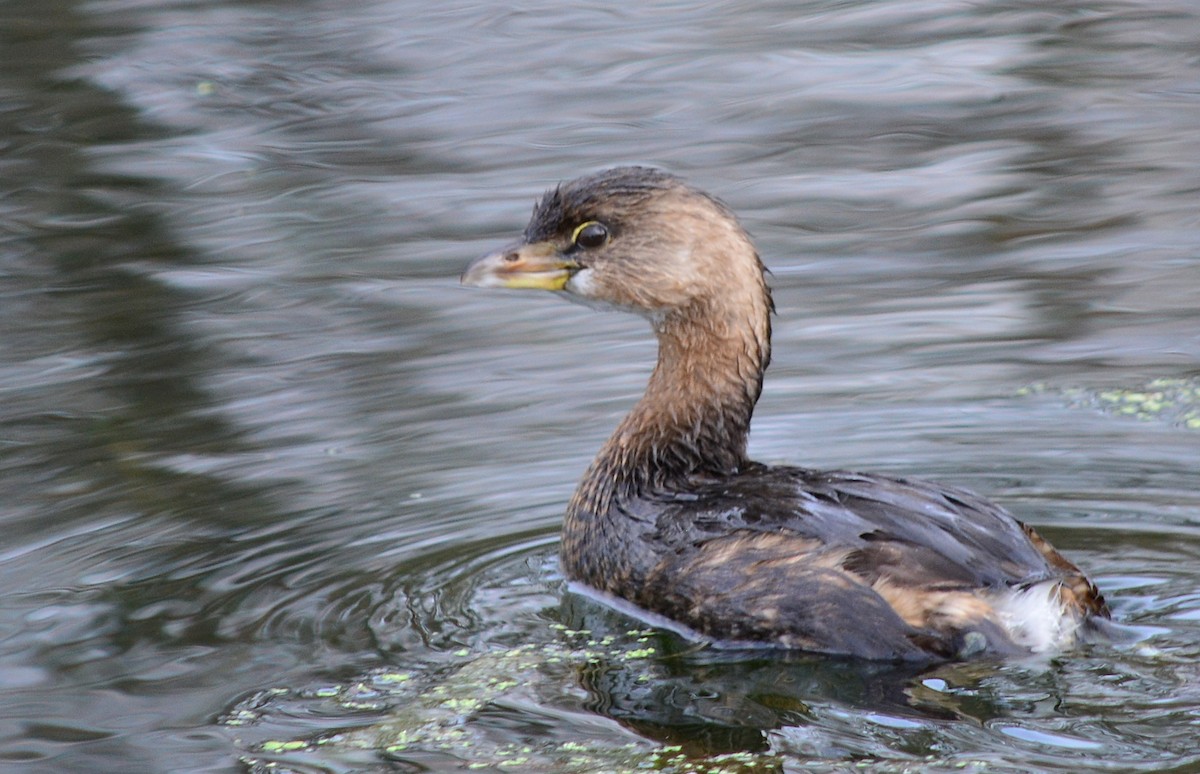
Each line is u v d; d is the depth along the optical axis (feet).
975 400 44.68
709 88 69.82
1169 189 59.16
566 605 33.76
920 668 29.35
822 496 32.12
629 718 28.40
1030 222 57.21
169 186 61.46
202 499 39.58
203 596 34.24
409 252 55.98
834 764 26.00
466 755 27.09
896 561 30.07
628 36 75.87
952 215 57.88
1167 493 38.50
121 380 47.29
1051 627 29.53
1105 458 40.73
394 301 52.70
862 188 60.39
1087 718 27.09
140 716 29.01
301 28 76.02
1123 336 48.83
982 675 28.84
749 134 65.36
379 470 41.16
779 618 30.66
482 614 33.35
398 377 47.21
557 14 77.61
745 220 57.77
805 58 72.74
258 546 36.86
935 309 50.93
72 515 38.65
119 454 42.32
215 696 29.73
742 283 35.63
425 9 77.71
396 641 32.04
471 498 39.47
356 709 29.04
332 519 38.34
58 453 42.42
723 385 35.83
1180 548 35.27
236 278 54.24
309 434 43.55
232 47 73.41
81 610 33.63
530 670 30.40
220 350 49.32
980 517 31.24
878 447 41.78
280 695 29.71
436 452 42.19
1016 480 39.58
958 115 66.39
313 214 59.00
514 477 40.57
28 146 64.28
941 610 29.55
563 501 39.24
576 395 45.60
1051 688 28.22
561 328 50.83
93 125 66.28
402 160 63.67
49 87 68.95
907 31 75.41
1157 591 32.83
